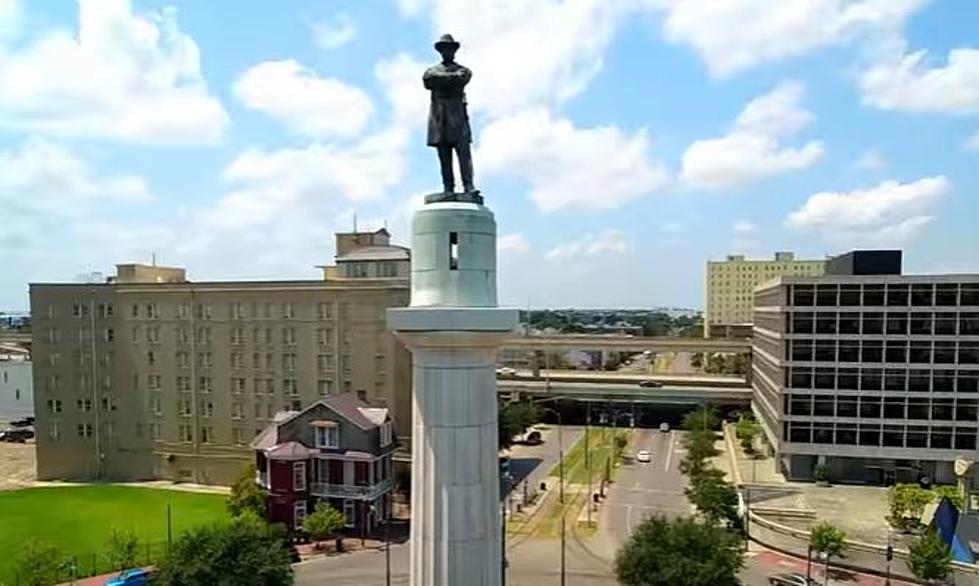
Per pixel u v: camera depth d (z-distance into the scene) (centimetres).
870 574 5431
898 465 7919
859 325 7912
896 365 7819
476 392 1495
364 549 5975
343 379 7731
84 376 8600
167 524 6538
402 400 7594
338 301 7725
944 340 7681
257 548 4012
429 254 1504
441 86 1545
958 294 7631
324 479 6544
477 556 1494
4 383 12800
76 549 5881
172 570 3853
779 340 8244
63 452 8669
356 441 6500
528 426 11475
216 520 6650
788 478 8188
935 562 4866
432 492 1497
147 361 8412
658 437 11806
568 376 15000
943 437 7725
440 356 1486
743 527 6044
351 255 8781
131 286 8425
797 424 8150
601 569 5528
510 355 19212
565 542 6228
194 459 8262
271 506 6431
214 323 8138
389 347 7600
